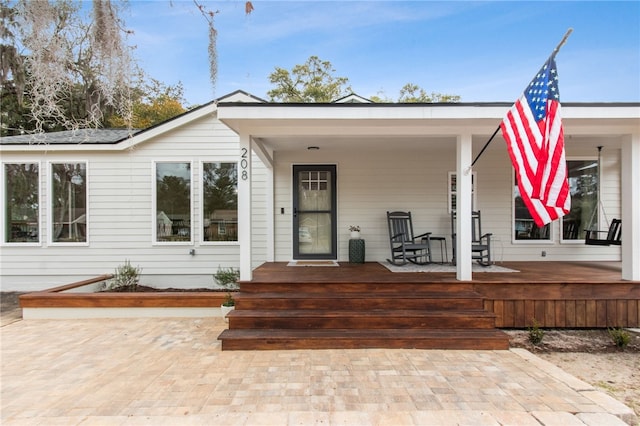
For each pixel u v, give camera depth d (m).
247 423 2.42
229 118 4.36
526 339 4.40
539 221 3.74
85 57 4.01
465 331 4.06
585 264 6.47
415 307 4.39
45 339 4.30
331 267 6.09
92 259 7.21
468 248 4.73
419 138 5.39
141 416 2.53
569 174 7.07
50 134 7.93
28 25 3.46
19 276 7.21
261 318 4.16
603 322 4.71
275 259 7.03
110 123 13.20
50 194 7.20
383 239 7.01
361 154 7.04
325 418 2.47
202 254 7.22
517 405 2.65
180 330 4.67
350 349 3.88
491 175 7.04
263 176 7.12
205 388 2.97
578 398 2.76
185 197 7.26
